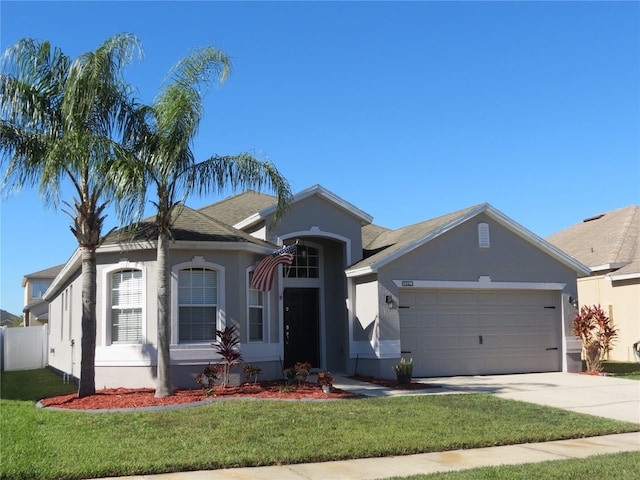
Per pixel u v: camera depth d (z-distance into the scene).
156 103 13.91
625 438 10.29
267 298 17.16
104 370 15.80
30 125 13.65
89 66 13.04
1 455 8.56
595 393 14.73
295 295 19.56
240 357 15.39
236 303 16.23
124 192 12.43
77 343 19.25
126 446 9.11
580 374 18.75
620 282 25.14
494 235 19.02
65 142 12.71
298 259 19.64
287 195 14.65
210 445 9.19
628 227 27.56
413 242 17.75
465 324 18.67
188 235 15.98
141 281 15.96
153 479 7.77
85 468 7.95
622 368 21.22
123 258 16.12
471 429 10.46
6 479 7.55
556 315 19.75
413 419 11.15
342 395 13.78
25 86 13.55
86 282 14.08
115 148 12.98
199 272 16.19
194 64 13.78
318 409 11.89
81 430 10.16
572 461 8.58
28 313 47.19
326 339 19.58
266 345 16.84
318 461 8.70
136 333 15.92
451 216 19.25
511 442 9.84
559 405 13.10
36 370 25.62
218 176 14.16
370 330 17.75
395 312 17.55
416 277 17.89
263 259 16.88
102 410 11.98
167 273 13.96
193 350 15.61
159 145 13.63
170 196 14.08
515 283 19.03
